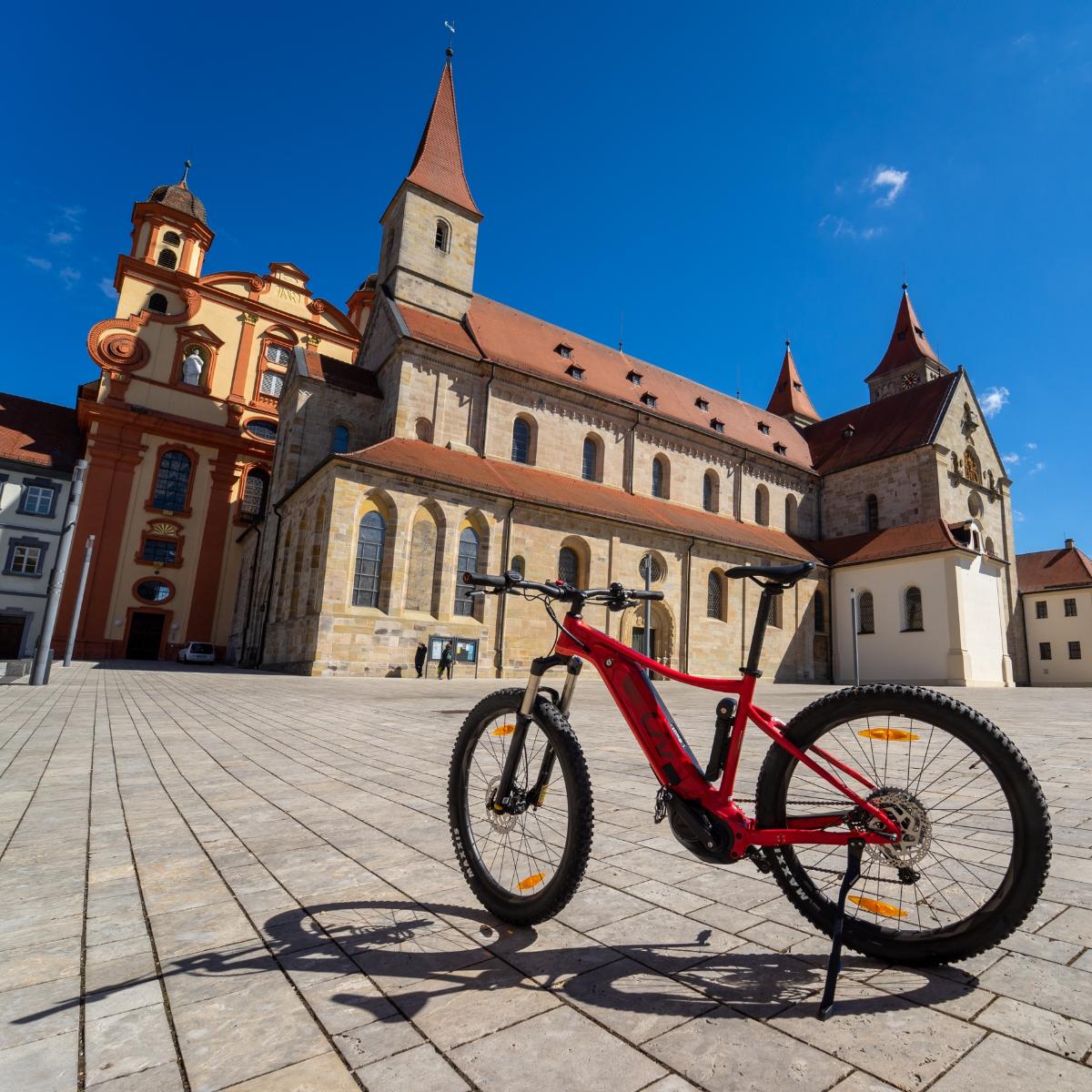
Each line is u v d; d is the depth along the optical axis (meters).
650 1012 2.07
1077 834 4.10
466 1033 1.95
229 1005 2.11
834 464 46.44
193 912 2.89
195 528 39.81
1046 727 10.76
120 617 37.16
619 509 32.62
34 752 7.05
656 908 2.96
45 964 2.39
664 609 32.41
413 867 3.49
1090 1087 1.67
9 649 35.28
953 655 34.03
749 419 48.22
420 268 35.09
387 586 24.34
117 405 38.41
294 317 44.94
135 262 41.03
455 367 32.16
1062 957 2.45
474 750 3.14
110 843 3.92
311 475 25.95
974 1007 2.09
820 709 2.53
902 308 56.44
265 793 5.28
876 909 2.53
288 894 3.11
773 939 2.62
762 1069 1.76
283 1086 1.70
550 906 2.57
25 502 36.66
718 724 2.59
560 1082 1.71
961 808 3.75
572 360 38.81
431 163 37.16
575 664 2.87
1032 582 50.94
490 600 26.73
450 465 28.20
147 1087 1.69
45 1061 1.80
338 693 15.99
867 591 38.31
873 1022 2.01
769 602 2.61
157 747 7.48
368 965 2.39
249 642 33.75
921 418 43.00
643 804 4.98
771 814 2.52
